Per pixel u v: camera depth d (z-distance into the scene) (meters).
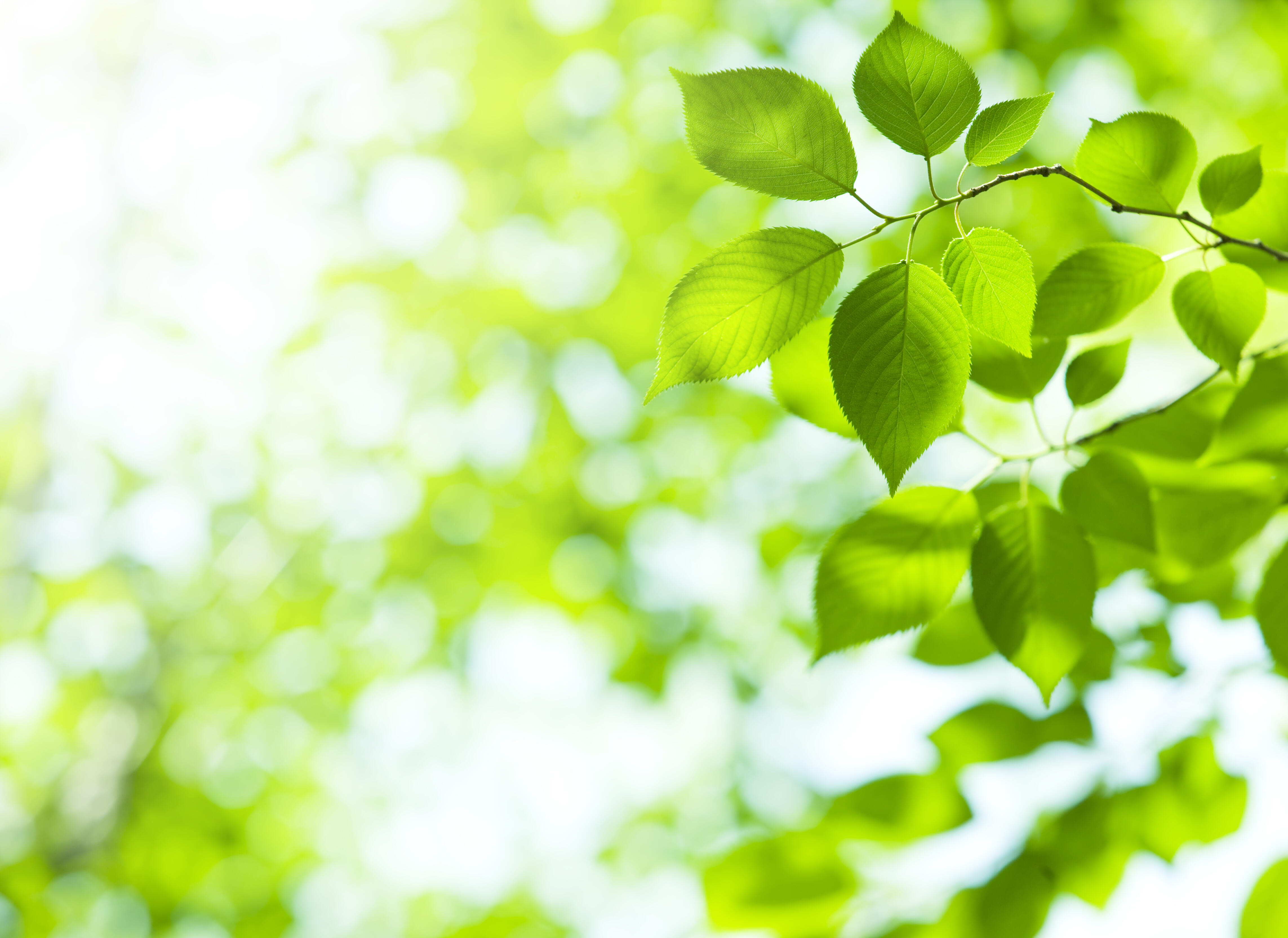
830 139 0.83
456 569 5.08
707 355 0.86
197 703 5.43
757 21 4.75
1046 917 1.37
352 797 5.83
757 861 1.39
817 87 0.82
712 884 1.39
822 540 4.56
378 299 5.36
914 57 0.82
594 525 4.92
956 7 4.28
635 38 4.86
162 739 5.07
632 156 5.03
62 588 5.75
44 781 5.20
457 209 5.10
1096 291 1.12
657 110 4.95
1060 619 1.13
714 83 0.83
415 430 5.47
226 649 5.55
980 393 3.57
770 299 0.84
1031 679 1.14
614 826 5.71
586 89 4.96
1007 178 0.86
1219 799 1.46
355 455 5.62
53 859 4.58
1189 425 1.35
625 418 5.04
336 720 5.55
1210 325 1.11
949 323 0.81
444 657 5.43
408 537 5.07
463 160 4.94
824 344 1.18
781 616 5.21
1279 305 3.57
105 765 4.98
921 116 0.83
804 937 1.38
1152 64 4.12
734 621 5.49
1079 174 1.06
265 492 5.79
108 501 6.12
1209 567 1.41
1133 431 1.34
